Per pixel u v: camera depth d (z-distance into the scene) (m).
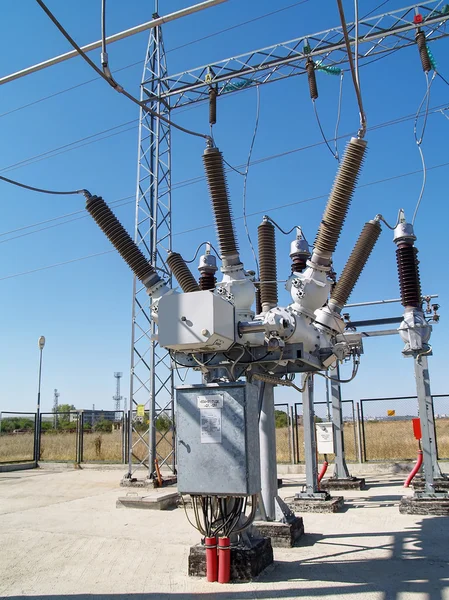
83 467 18.41
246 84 12.36
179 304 5.44
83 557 6.75
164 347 5.57
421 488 11.73
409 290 9.02
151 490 12.95
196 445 5.43
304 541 7.18
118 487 13.58
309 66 10.23
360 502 10.41
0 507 10.97
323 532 7.75
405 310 9.16
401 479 13.59
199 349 5.72
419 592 5.08
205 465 5.36
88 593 5.32
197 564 5.74
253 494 5.50
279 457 18.50
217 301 5.41
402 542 7.03
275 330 5.68
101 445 23.70
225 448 5.32
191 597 5.07
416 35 10.34
